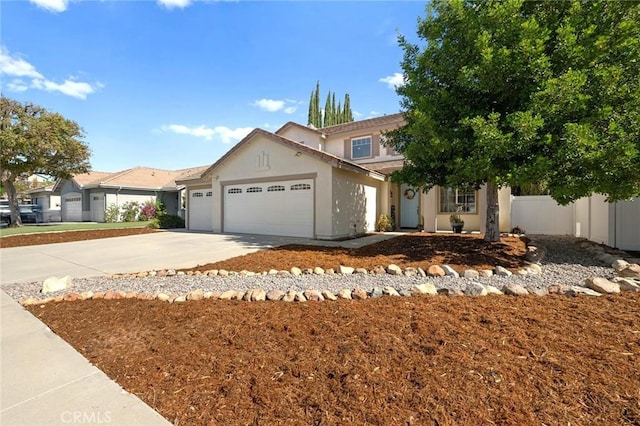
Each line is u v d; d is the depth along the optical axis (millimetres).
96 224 22750
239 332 3395
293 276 6094
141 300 4711
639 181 6133
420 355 2717
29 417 2189
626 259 6707
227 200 15547
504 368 2475
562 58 6668
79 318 4082
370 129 18125
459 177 7781
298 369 2629
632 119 6039
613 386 2227
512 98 7312
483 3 7625
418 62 8500
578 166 6355
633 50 6254
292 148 12719
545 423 1930
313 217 12305
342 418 2045
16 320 4070
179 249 10117
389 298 4285
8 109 17266
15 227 19469
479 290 4395
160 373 2701
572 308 3676
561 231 11539
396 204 16719
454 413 2041
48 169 19250
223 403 2266
